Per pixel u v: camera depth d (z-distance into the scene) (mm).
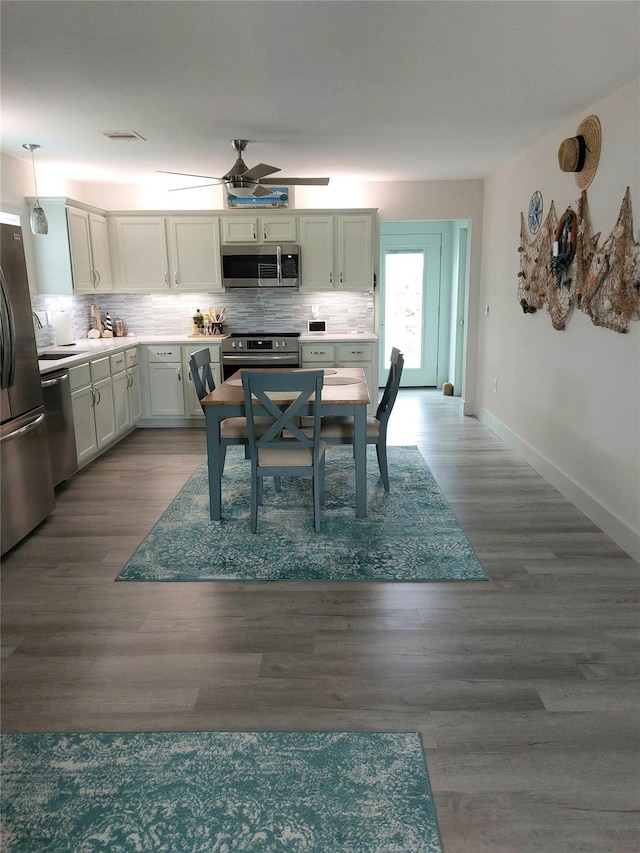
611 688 2133
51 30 2408
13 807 1681
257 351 6000
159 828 1609
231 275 6047
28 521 3418
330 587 2844
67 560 3156
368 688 2148
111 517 3729
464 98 3340
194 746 1888
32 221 4539
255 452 3365
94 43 2537
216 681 2197
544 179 4266
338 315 6504
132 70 2850
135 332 6500
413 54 2689
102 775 1781
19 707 2074
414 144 4430
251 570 3010
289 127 3904
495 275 5613
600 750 1854
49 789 1736
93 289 5613
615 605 2660
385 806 1661
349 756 1838
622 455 3223
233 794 1710
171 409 6043
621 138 3154
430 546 3242
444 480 4324
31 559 3174
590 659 2295
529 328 4688
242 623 2564
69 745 1897
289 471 3373
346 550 3209
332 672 2236
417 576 2926
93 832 1603
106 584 2906
